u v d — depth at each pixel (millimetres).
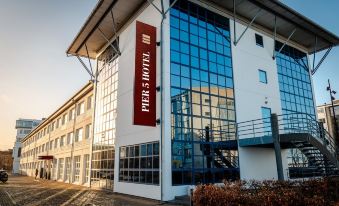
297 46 27422
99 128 24297
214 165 17062
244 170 18469
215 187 8438
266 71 23047
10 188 23891
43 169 43688
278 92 23516
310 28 24359
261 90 22016
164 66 16172
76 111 32344
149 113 15617
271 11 21562
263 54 23281
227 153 17984
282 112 23344
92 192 20000
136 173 17406
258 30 23516
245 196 7223
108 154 21734
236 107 19547
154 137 15938
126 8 19625
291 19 22797
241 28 22047
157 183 15172
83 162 27453
